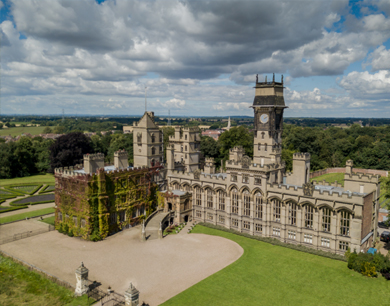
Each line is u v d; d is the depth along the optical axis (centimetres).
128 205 9288
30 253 7544
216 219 9438
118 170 9094
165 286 6025
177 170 11106
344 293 5769
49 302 5472
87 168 8888
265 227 8344
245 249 7731
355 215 6912
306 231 7688
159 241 8312
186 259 7225
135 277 6384
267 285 6066
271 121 9306
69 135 16938
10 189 13650
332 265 6831
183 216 9669
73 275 6450
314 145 18850
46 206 11494
